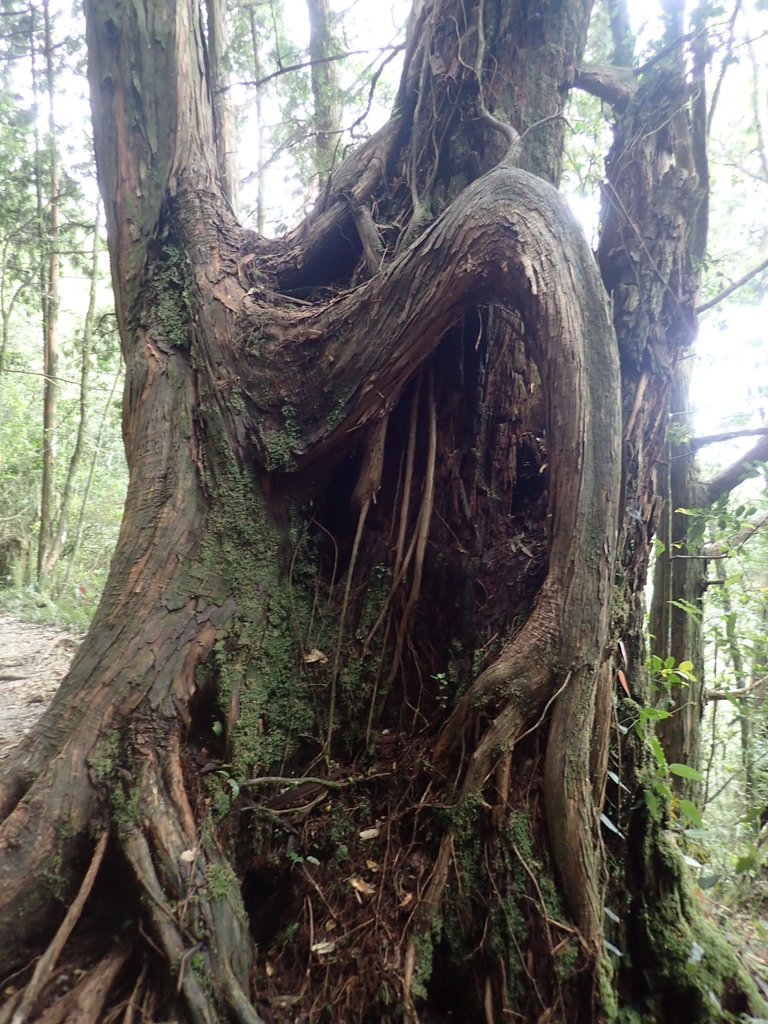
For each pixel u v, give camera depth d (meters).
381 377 3.37
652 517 3.77
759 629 6.62
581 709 2.76
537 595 2.98
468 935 2.80
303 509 3.81
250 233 4.14
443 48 4.17
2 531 15.79
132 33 3.83
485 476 3.79
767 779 6.07
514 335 3.86
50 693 6.99
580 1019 2.60
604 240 4.00
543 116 4.07
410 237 3.81
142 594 3.20
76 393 19.00
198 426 3.53
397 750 3.44
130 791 2.79
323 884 3.05
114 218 3.95
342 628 3.61
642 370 3.74
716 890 4.85
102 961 2.57
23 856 2.62
